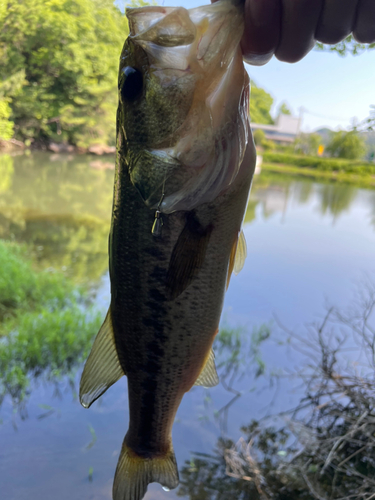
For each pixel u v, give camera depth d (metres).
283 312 1.09
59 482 0.51
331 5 0.18
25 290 1.06
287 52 0.20
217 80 0.20
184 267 0.23
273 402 0.70
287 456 0.59
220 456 0.58
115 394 0.71
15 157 3.83
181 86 0.20
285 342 0.90
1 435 0.58
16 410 0.64
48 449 0.56
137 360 0.26
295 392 0.73
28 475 0.51
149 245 0.23
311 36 0.19
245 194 0.23
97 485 0.51
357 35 0.19
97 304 1.06
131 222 0.23
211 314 0.25
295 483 0.54
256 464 0.57
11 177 3.06
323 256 1.77
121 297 0.25
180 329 0.25
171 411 0.28
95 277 1.30
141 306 0.25
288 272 1.48
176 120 0.20
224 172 0.21
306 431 0.62
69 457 0.55
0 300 1.00
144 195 0.21
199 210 0.23
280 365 0.81
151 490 0.53
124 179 0.23
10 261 1.20
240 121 0.21
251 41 0.19
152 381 0.27
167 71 0.20
